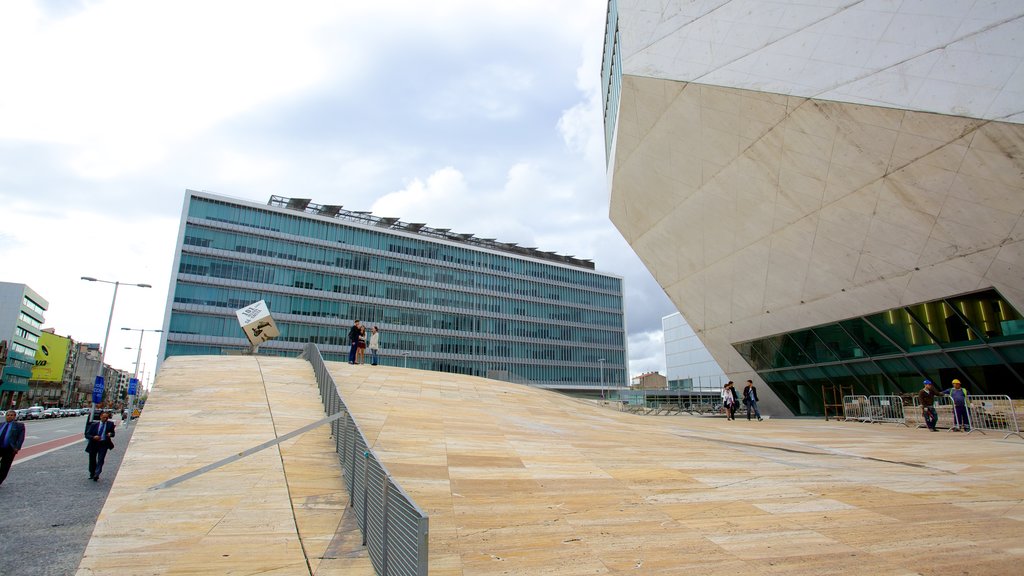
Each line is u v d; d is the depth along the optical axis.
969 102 10.94
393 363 77.12
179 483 6.17
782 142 15.20
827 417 22.17
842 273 18.05
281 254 70.75
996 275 14.07
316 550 4.48
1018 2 10.30
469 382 20.19
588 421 15.10
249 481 6.29
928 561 4.08
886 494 6.33
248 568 4.10
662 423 18.02
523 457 8.45
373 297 77.19
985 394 16.20
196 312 63.59
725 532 4.92
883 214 14.92
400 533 3.39
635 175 21.84
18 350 86.44
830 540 4.65
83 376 121.38
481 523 5.17
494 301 88.19
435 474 7.05
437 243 84.81
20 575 4.89
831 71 12.98
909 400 18.08
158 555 4.30
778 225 18.23
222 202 67.81
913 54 11.68
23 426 9.68
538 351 90.81
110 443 10.72
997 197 12.23
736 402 22.19
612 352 99.81
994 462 8.55
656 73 16.77
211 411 10.12
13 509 7.78
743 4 14.84
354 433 5.80
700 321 27.50
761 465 8.38
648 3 17.50
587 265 104.81
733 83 14.82
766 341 24.42
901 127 12.29
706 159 18.03
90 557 4.22
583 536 4.81
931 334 17.11
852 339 20.23
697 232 21.91
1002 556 4.16
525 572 3.97
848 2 12.73
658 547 4.52
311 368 16.70
